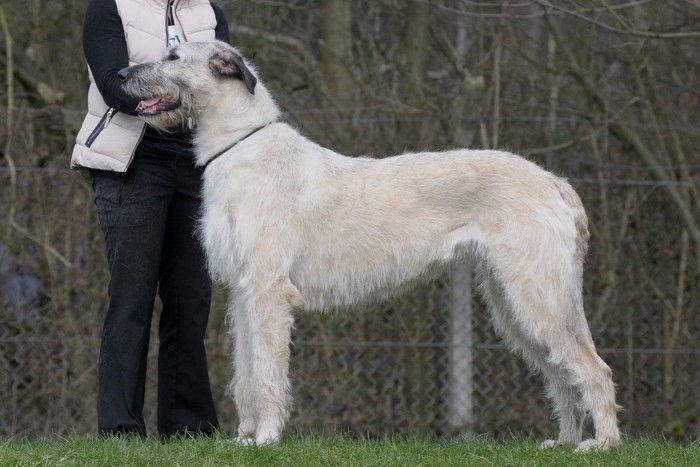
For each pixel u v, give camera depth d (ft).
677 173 40.65
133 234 25.20
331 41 40.81
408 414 37.93
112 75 24.39
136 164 25.20
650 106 40.63
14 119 38.22
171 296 26.45
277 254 23.68
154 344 37.88
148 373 37.99
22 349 38.11
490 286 25.35
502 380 38.24
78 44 41.63
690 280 39.27
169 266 26.40
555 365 24.98
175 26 25.59
